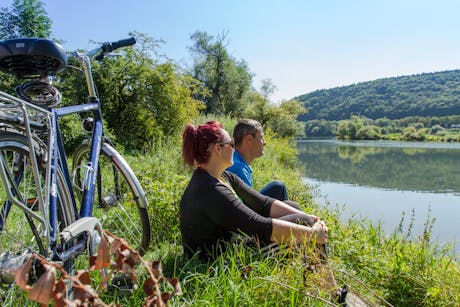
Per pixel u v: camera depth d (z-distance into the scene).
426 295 2.60
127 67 11.16
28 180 1.95
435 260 3.15
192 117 13.29
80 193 2.66
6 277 1.50
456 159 31.05
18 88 1.97
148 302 0.95
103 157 2.62
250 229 2.28
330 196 12.30
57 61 2.00
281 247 2.28
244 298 1.93
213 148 2.37
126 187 2.74
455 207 10.64
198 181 2.36
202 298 1.97
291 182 7.81
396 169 22.81
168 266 2.54
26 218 1.75
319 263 2.14
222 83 34.44
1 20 12.77
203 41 34.72
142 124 11.33
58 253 1.67
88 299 0.88
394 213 9.66
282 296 1.96
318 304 1.94
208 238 2.40
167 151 7.18
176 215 3.33
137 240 2.87
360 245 3.28
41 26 13.10
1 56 1.89
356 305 2.40
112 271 1.01
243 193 2.81
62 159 2.04
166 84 11.54
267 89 37.28
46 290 0.83
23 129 1.85
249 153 3.39
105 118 10.96
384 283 2.80
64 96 10.70
